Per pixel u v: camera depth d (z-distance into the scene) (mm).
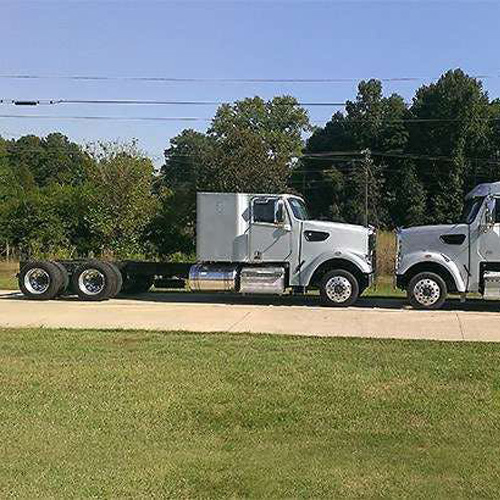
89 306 16688
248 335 11844
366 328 12953
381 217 70500
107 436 6363
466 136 73062
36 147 88438
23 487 5184
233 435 6438
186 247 30828
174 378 8516
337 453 5965
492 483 5301
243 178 41719
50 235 31375
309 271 16906
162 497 5047
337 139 84188
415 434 6457
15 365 9242
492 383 8312
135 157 34844
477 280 15953
